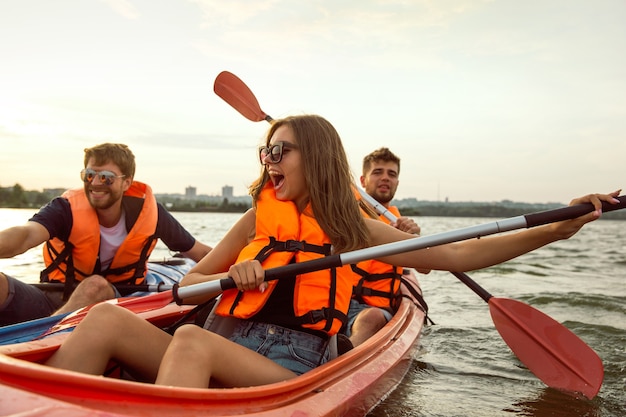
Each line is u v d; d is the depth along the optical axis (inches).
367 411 98.0
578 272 355.3
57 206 139.6
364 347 103.0
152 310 116.3
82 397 58.0
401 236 95.7
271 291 85.7
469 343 166.1
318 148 91.4
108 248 147.6
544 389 127.0
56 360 72.9
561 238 85.9
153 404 60.7
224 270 98.0
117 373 90.7
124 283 151.4
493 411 113.2
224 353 74.8
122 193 144.1
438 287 287.6
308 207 93.5
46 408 54.9
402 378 125.7
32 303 134.6
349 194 94.2
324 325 86.9
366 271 153.6
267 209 92.7
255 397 69.9
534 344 131.9
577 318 196.7
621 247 647.1
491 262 89.4
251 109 183.5
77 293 127.8
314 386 81.6
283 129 92.8
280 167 91.5
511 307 135.9
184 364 69.9
